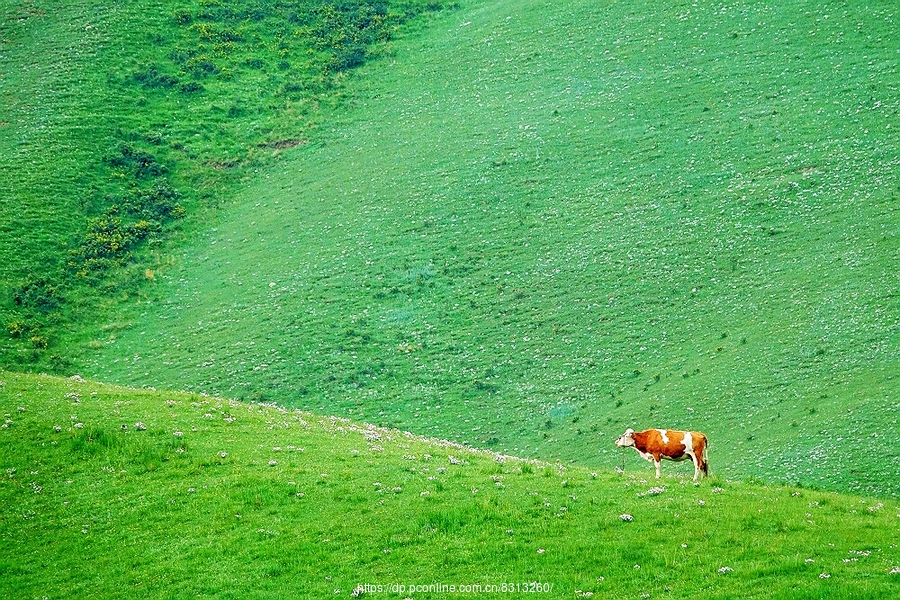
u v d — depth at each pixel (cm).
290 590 2458
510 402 6488
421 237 8712
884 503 3052
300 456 3266
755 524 2630
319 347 7481
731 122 9331
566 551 2547
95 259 8938
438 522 2736
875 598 2189
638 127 9631
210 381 7181
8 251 8706
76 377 4200
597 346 6900
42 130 10431
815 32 10431
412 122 10806
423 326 7581
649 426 5709
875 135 8538
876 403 5250
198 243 9412
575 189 8950
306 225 9281
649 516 2706
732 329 6625
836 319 6325
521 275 7962
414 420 6450
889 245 7006
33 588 2561
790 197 8025
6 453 3192
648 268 7638
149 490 3011
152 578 2569
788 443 5088
